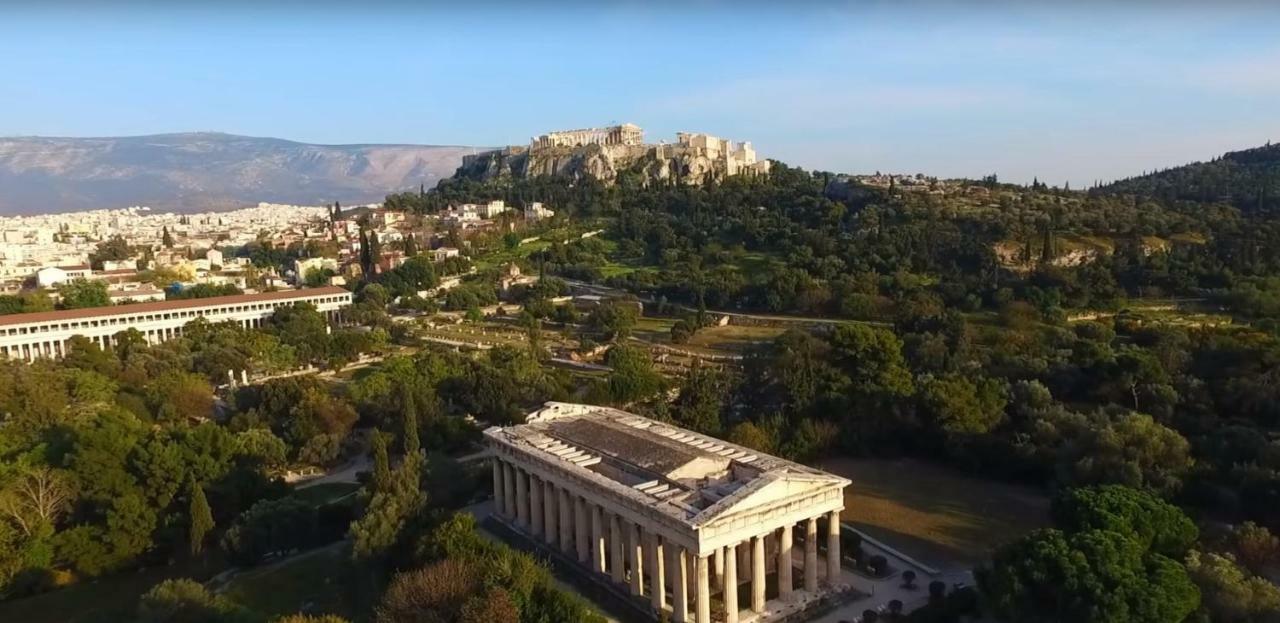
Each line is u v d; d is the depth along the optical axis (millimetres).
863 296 195875
